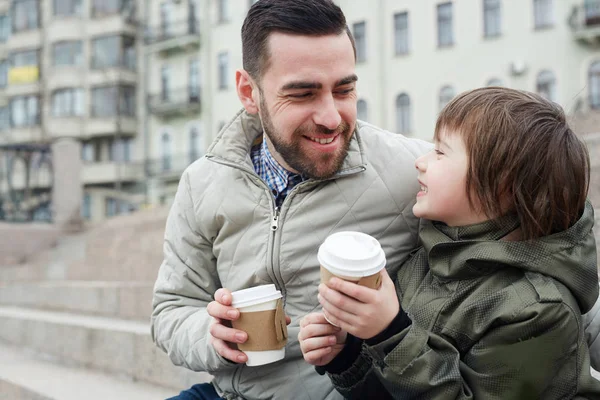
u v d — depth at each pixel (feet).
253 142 5.93
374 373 4.28
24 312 16.39
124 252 23.84
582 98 54.49
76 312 15.84
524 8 59.82
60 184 35.53
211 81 83.25
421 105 65.62
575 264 4.07
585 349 4.05
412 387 3.94
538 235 4.16
